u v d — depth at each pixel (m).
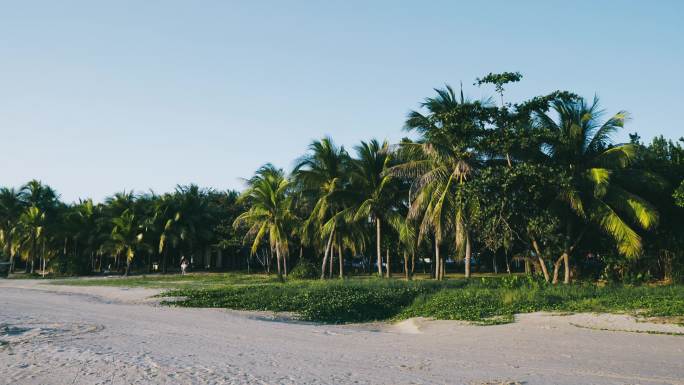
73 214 61.28
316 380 7.57
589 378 7.72
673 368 8.54
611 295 18.38
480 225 25.61
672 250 27.59
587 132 26.31
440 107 27.53
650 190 26.97
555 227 25.27
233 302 21.42
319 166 36.62
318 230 39.91
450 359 9.64
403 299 21.23
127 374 7.91
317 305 20.11
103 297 24.94
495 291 21.00
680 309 14.55
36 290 30.16
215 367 8.52
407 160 31.52
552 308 16.80
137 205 60.50
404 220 33.75
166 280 39.84
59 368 8.34
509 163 25.77
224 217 62.50
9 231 63.31
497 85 24.78
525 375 7.98
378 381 7.51
